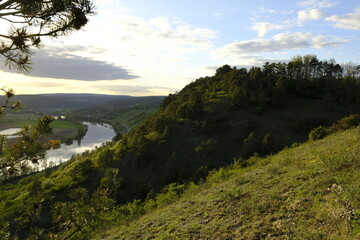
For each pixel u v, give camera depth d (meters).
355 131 17.81
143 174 56.19
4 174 3.75
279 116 69.50
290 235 6.48
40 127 3.96
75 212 4.23
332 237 5.67
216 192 13.77
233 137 63.16
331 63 92.38
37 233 4.03
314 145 19.23
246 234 7.46
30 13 3.25
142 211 17.56
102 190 4.38
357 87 79.94
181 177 49.41
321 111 68.94
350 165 9.52
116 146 79.25
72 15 3.44
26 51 3.43
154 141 66.88
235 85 85.12
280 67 93.31
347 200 6.21
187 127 73.06
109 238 12.10
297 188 9.57
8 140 3.88
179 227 10.03
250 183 12.88
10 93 3.83
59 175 62.47
